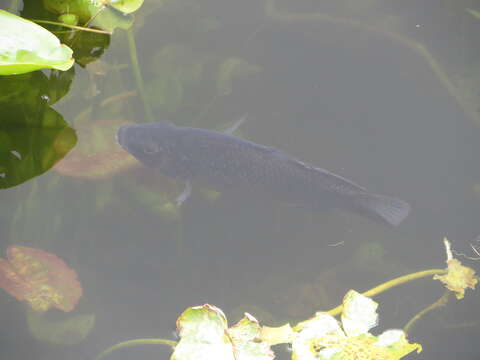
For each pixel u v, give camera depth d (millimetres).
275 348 766
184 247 866
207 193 915
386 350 739
